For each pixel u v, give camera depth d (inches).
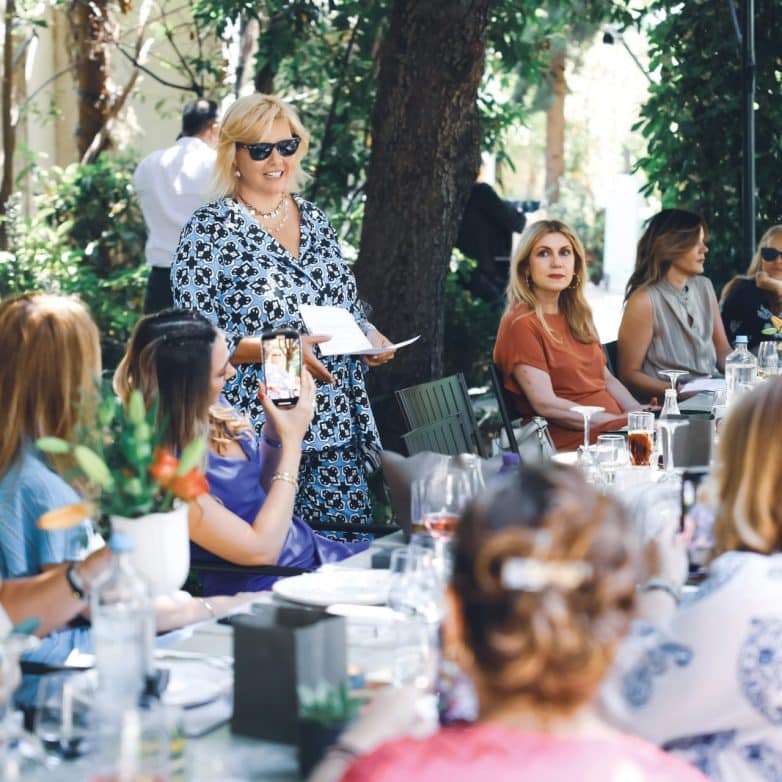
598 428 281.6
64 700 110.9
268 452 203.0
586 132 1195.3
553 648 80.0
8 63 523.2
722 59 445.1
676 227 332.8
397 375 345.1
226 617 150.9
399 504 184.7
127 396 181.0
